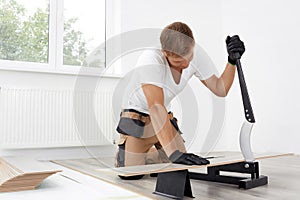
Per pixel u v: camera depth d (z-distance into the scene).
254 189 1.50
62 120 2.92
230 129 3.81
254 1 3.58
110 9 3.47
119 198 1.35
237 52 1.62
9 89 2.71
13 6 3.06
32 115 2.79
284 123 3.19
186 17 3.82
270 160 2.67
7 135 2.69
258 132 3.43
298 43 3.10
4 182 1.47
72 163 2.62
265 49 3.42
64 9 3.29
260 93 3.45
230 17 3.93
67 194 1.43
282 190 1.47
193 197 1.33
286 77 3.19
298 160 2.65
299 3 3.11
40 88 2.84
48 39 3.18
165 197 1.33
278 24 3.30
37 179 1.54
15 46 3.04
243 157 1.63
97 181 1.76
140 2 3.54
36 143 2.80
